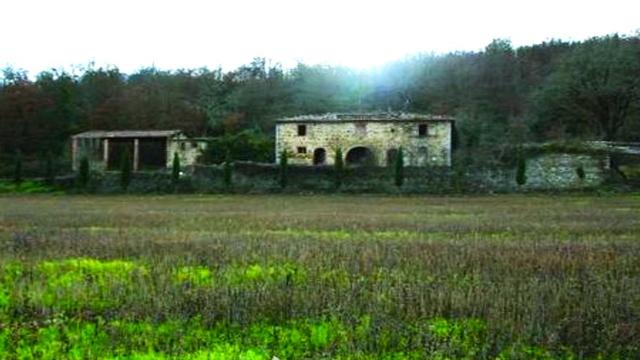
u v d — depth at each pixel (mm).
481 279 12516
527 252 17266
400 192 70375
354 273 13461
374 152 79688
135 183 75938
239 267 14492
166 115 115312
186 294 10805
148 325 9055
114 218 34344
